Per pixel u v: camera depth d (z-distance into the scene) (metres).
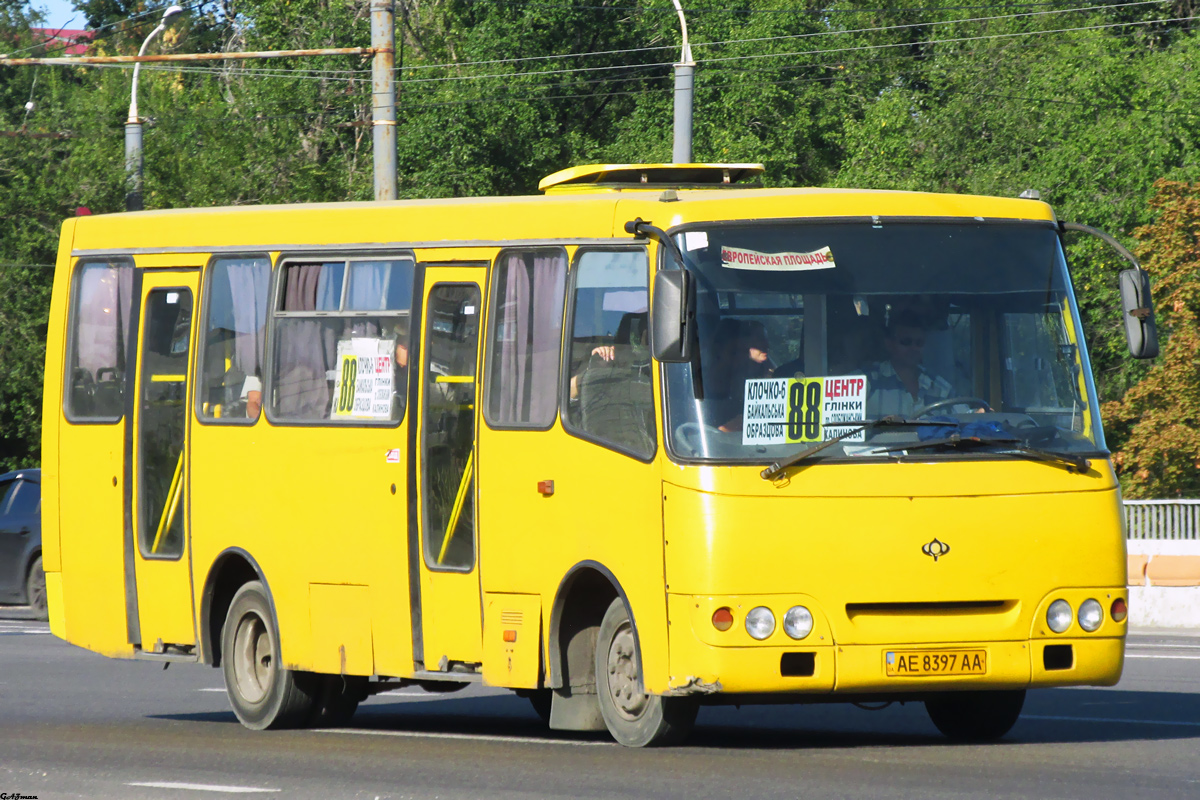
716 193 31.84
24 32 144.25
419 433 35.00
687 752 30.78
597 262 32.00
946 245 31.14
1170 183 94.31
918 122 131.00
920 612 29.42
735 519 28.92
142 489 40.88
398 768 30.39
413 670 34.91
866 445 29.55
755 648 28.78
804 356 30.02
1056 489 29.97
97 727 39.22
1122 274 31.64
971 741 33.50
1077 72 124.88
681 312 28.58
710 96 161.25
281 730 38.09
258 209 39.22
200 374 39.69
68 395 42.69
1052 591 29.73
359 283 36.72
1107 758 29.83
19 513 73.62
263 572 37.94
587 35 169.25
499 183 156.75
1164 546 70.56
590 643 32.59
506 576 33.00
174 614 40.09
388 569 35.41
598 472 31.19
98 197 113.94
